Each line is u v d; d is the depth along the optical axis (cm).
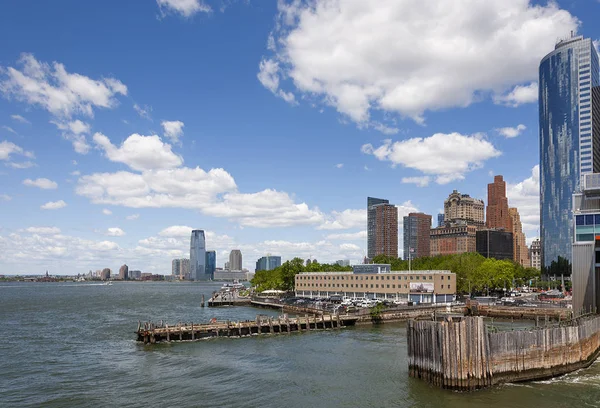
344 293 19225
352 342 9331
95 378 6650
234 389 6000
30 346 9219
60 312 16788
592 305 8856
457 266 19950
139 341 9562
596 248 9000
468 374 5609
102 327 12138
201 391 5934
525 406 5141
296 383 6222
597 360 7269
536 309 12681
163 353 8381
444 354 5675
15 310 17762
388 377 6419
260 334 10469
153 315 15438
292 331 10944
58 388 6178
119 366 7369
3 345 9350
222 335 10206
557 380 6103
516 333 6025
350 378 6419
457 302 15738
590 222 9119
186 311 17000
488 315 13525
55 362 7719
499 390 5669
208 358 7888
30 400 5706
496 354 5847
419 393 5631
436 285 16075
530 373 6069
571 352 6525
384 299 16975
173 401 5569
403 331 10888
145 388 6119
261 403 5447
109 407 5397
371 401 5425
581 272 9019
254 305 18988
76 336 10525
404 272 17012
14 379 6662
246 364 7388
